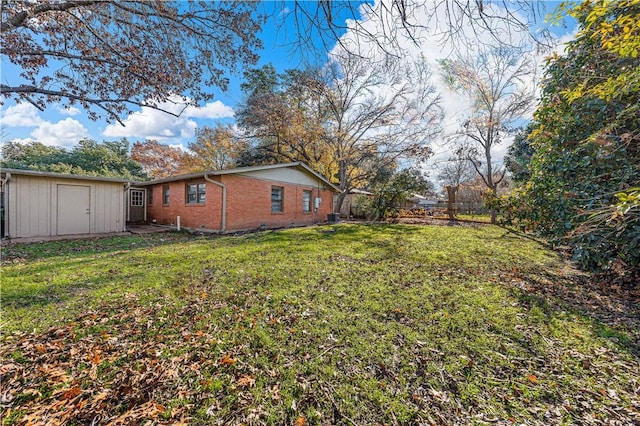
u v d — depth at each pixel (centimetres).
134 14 321
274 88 1767
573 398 173
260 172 1084
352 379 190
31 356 210
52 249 625
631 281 365
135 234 910
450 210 1373
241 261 491
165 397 173
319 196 1438
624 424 153
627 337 242
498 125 1231
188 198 1089
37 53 289
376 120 1496
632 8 244
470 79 1179
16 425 150
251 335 244
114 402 168
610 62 348
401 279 393
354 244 657
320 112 1638
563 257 528
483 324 264
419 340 237
